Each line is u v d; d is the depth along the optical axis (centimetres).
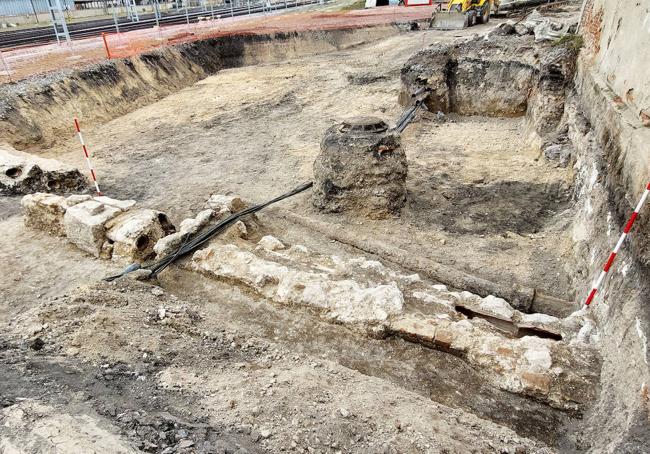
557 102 903
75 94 1252
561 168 793
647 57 506
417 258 594
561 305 512
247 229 652
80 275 569
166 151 1057
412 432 293
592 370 364
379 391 342
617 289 393
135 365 345
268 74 1744
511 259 613
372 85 1459
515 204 736
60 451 219
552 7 1773
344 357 409
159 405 298
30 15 2789
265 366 371
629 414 298
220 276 518
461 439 298
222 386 330
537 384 357
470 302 465
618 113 541
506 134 1041
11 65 1421
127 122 1284
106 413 267
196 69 1830
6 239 661
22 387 283
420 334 409
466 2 1911
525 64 1081
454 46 1210
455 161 900
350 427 294
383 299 438
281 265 518
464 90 1180
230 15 2883
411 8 2689
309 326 445
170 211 778
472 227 689
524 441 314
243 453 255
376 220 716
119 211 626
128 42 1830
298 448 275
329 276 495
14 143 1042
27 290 543
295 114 1268
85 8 3284
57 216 649
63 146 1116
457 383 378
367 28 2238
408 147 988
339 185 709
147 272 530
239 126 1201
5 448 222
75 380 307
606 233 483
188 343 394
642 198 377
